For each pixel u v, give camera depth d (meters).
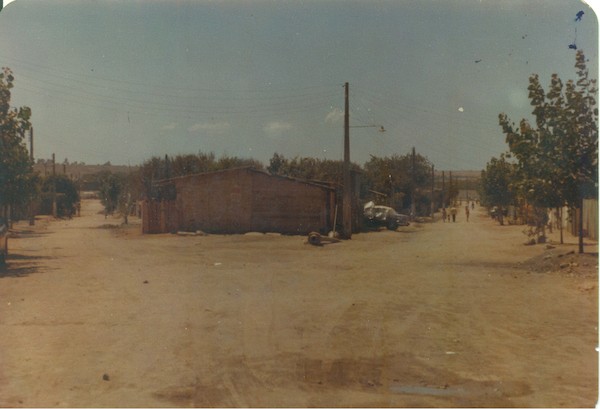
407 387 6.63
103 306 11.09
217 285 13.90
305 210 34.41
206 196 34.75
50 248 24.48
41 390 6.41
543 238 26.83
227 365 7.34
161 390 6.43
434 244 27.94
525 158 18.48
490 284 14.30
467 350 8.13
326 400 6.19
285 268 17.56
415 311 10.78
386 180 54.16
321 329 9.29
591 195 18.19
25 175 19.66
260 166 45.78
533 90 18.14
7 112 19.06
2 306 11.05
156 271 16.56
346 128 33.09
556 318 10.23
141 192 48.97
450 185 57.03
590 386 6.71
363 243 28.97
